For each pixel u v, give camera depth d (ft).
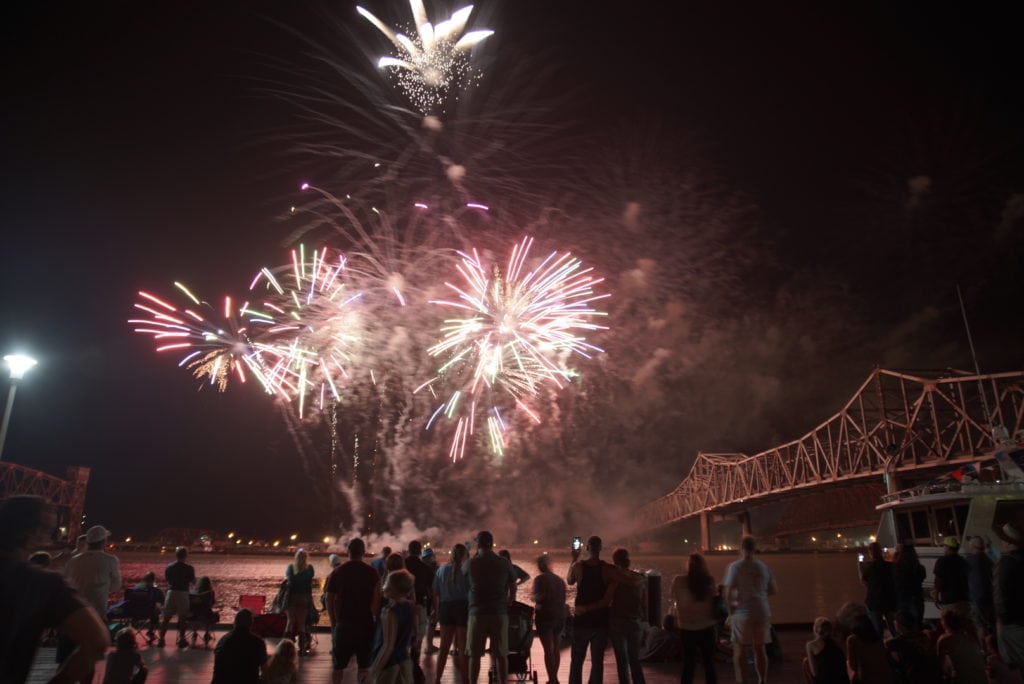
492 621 24.12
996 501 38.75
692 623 23.70
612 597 24.16
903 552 30.22
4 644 9.63
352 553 23.40
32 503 10.61
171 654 35.86
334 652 22.31
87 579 27.55
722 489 374.63
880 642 21.33
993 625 27.45
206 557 576.20
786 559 440.04
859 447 247.50
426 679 30.12
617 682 29.40
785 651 36.04
